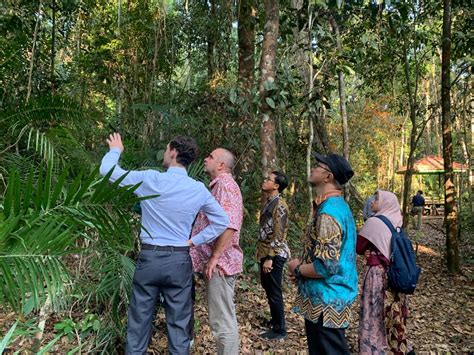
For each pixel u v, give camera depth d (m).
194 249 2.79
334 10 5.24
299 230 6.57
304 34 5.50
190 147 2.55
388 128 14.88
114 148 2.46
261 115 4.52
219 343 2.65
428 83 16.42
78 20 7.30
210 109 5.87
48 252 1.53
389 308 2.96
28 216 1.53
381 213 3.08
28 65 4.82
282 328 3.56
